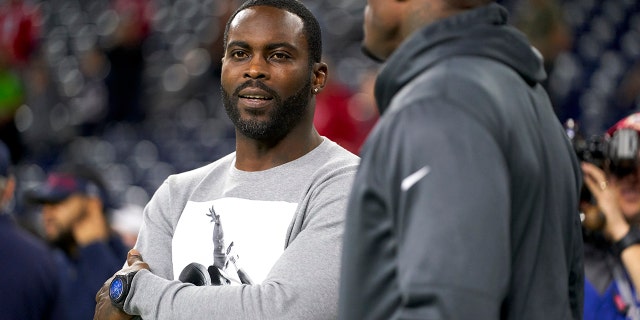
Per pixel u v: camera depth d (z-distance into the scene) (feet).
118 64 52.70
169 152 47.52
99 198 22.94
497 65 8.93
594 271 14.11
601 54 52.80
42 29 61.82
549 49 33.94
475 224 7.81
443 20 8.99
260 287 11.25
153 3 57.82
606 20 55.16
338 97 36.68
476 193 7.88
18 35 53.88
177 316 11.38
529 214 8.69
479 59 8.85
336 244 11.48
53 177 23.11
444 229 7.79
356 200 8.44
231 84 12.22
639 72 48.67
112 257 22.71
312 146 12.54
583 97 48.19
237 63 12.23
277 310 11.07
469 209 7.83
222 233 12.11
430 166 7.97
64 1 63.05
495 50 8.98
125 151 48.75
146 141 48.83
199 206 12.46
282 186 12.16
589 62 52.11
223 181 12.66
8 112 49.83
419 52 8.87
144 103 52.54
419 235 7.84
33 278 19.33
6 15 54.60
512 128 8.48
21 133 51.01
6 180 19.93
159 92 52.49
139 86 52.90
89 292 22.03
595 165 13.96
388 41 9.41
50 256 19.93
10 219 19.67
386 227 8.30
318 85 12.66
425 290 7.70
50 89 52.65
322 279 11.25
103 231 22.94
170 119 51.11
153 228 12.76
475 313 7.68
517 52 9.16
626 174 13.87
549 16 33.86
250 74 12.01
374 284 8.32
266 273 11.76
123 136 50.47
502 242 7.95
